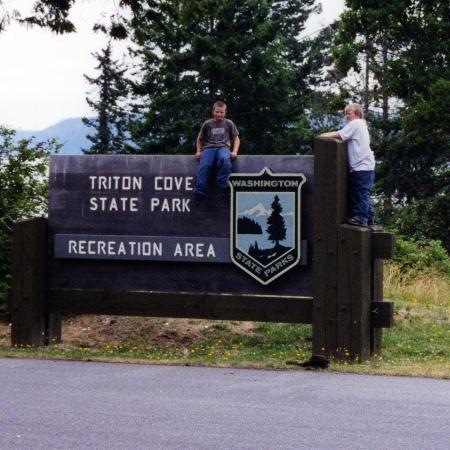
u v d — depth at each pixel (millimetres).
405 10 38531
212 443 7035
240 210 12398
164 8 24750
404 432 7387
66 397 8773
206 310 12594
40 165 16703
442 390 9234
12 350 12547
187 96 50844
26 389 9203
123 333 13938
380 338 12391
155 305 12797
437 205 38219
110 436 7234
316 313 11977
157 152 49656
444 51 38000
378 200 45812
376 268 12289
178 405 8406
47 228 13258
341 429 7477
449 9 38438
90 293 13055
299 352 12383
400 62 38094
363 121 12242
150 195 12852
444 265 25359
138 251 12836
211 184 12570
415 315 15109
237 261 12406
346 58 40188
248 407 8320
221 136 12547
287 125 52062
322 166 11945
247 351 12602
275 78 50562
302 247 12148
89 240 13016
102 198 13031
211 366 10938
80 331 14125
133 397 8789
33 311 13070
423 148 43812
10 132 16719
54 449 6859
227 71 49094
